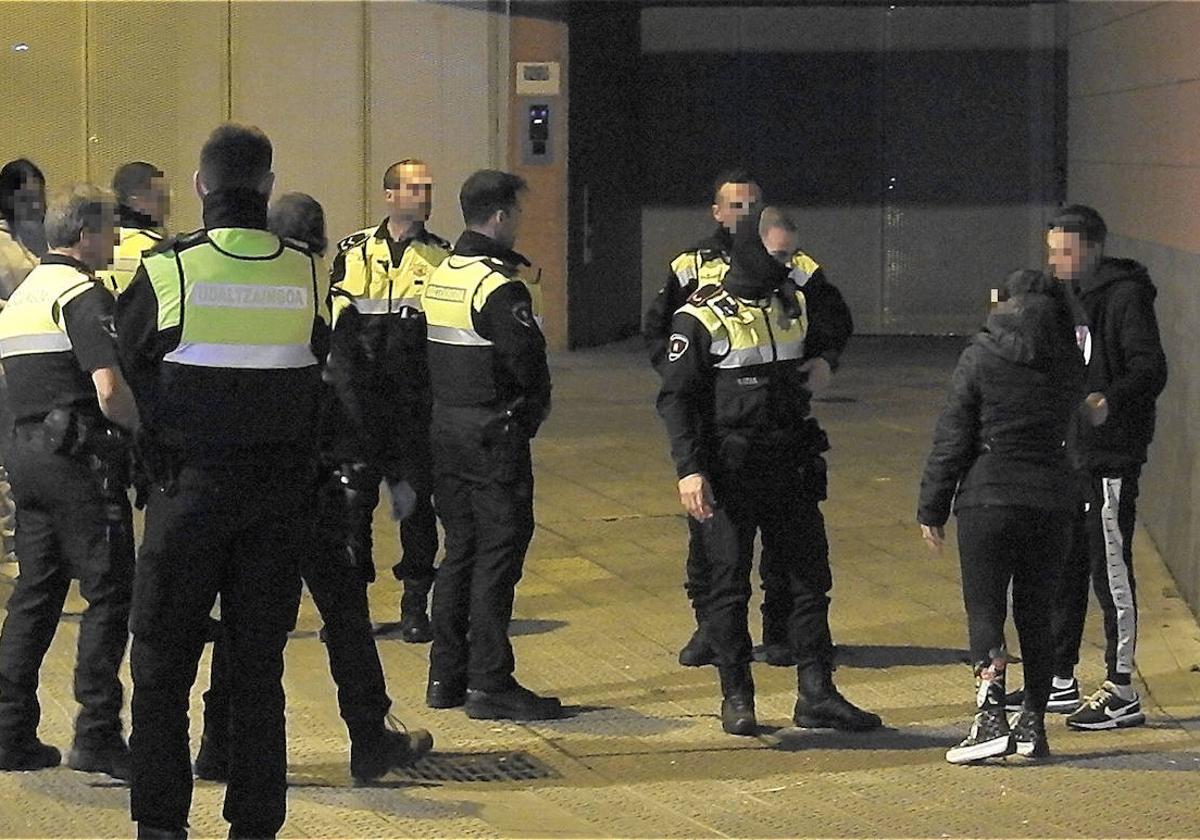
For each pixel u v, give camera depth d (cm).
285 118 5716
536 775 2202
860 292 7025
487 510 2403
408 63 5800
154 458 1786
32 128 5575
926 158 6975
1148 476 3625
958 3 6900
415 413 2692
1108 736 2370
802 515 2369
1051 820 2031
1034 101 6912
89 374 2041
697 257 2694
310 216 2450
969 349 2197
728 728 2362
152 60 5606
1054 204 6906
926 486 2223
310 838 1967
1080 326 2392
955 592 3123
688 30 6931
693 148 6981
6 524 3139
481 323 2356
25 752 2198
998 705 2227
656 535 3553
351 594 2128
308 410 1836
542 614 2981
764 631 2720
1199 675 2650
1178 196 3325
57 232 2127
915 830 1998
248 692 1823
